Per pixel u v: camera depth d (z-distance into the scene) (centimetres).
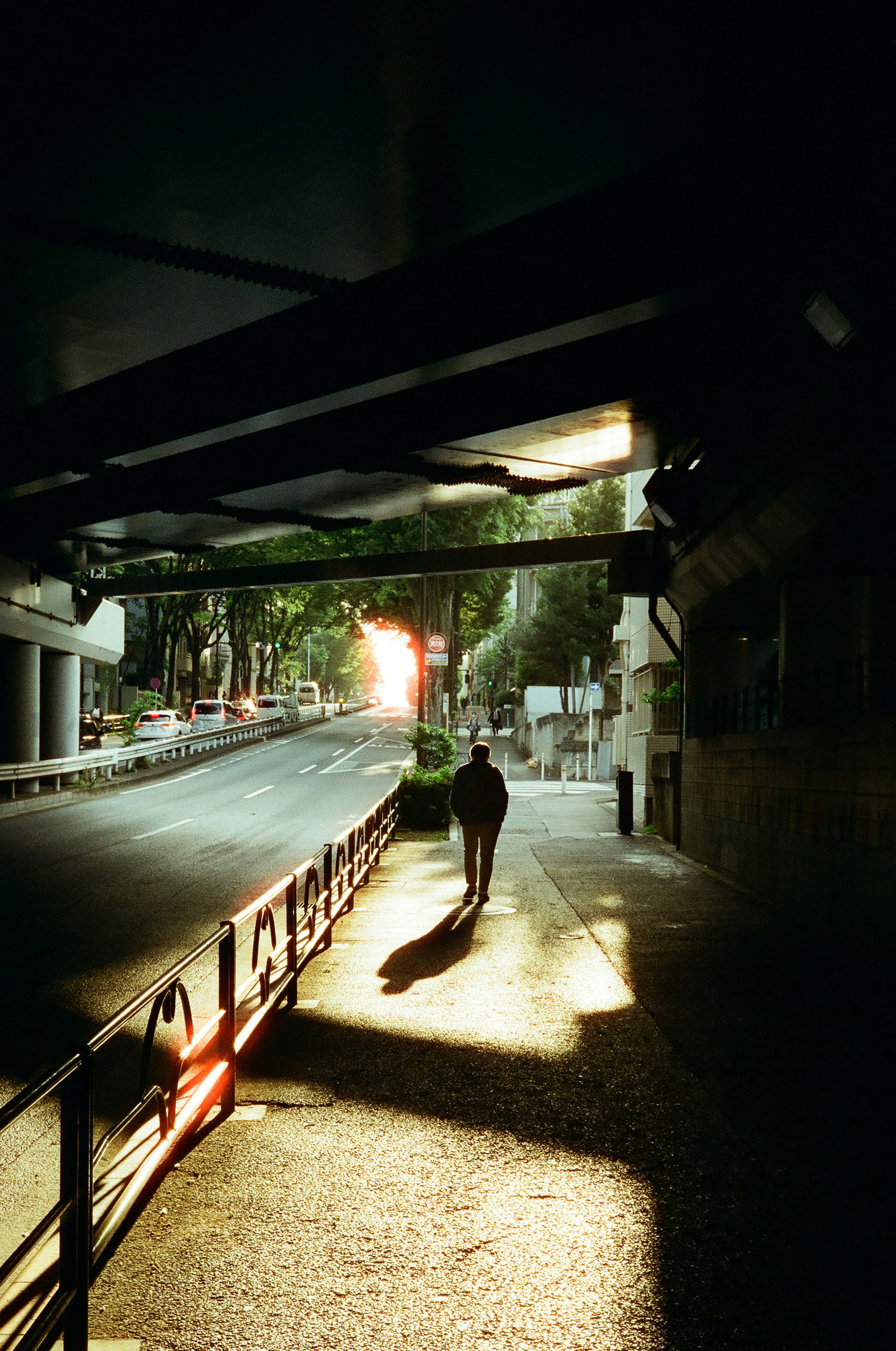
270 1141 554
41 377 1556
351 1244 430
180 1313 373
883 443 1170
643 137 916
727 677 2162
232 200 1024
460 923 1261
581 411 1517
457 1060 703
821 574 1491
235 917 619
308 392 1422
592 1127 573
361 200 1022
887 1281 399
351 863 1386
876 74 810
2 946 1090
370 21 757
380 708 11944
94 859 1827
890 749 989
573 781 4650
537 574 6294
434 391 1648
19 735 3134
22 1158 566
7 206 1037
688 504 1928
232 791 3406
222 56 803
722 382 1400
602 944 1120
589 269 1106
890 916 977
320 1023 802
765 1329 363
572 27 765
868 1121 584
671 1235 439
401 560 2667
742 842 1606
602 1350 349
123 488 2170
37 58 843
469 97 853
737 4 737
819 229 977
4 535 2489
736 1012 831
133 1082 678
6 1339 290
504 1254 420
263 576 2969
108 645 3944
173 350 1439
